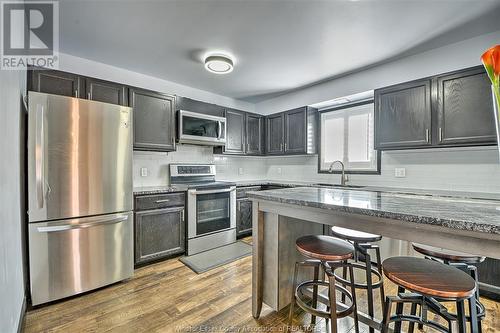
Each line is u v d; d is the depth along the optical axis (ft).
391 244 7.99
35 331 5.36
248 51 8.48
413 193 7.82
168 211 9.30
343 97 11.03
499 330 5.44
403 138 8.68
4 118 4.40
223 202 11.11
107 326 5.55
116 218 7.36
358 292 7.20
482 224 2.76
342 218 4.26
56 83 7.55
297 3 5.99
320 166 13.03
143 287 7.32
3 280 4.12
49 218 6.30
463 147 7.97
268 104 14.80
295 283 5.20
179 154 11.74
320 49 8.36
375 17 6.56
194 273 8.25
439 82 7.92
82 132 6.79
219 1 5.91
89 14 6.36
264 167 15.83
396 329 3.95
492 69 3.03
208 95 13.21
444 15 6.48
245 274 8.18
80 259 6.75
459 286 3.26
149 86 10.87
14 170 5.17
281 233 5.74
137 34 7.39
